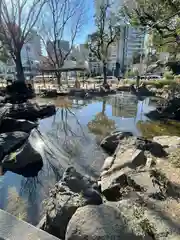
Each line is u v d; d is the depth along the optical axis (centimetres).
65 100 1348
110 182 283
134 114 934
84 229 154
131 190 241
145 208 188
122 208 181
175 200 207
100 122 789
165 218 173
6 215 145
